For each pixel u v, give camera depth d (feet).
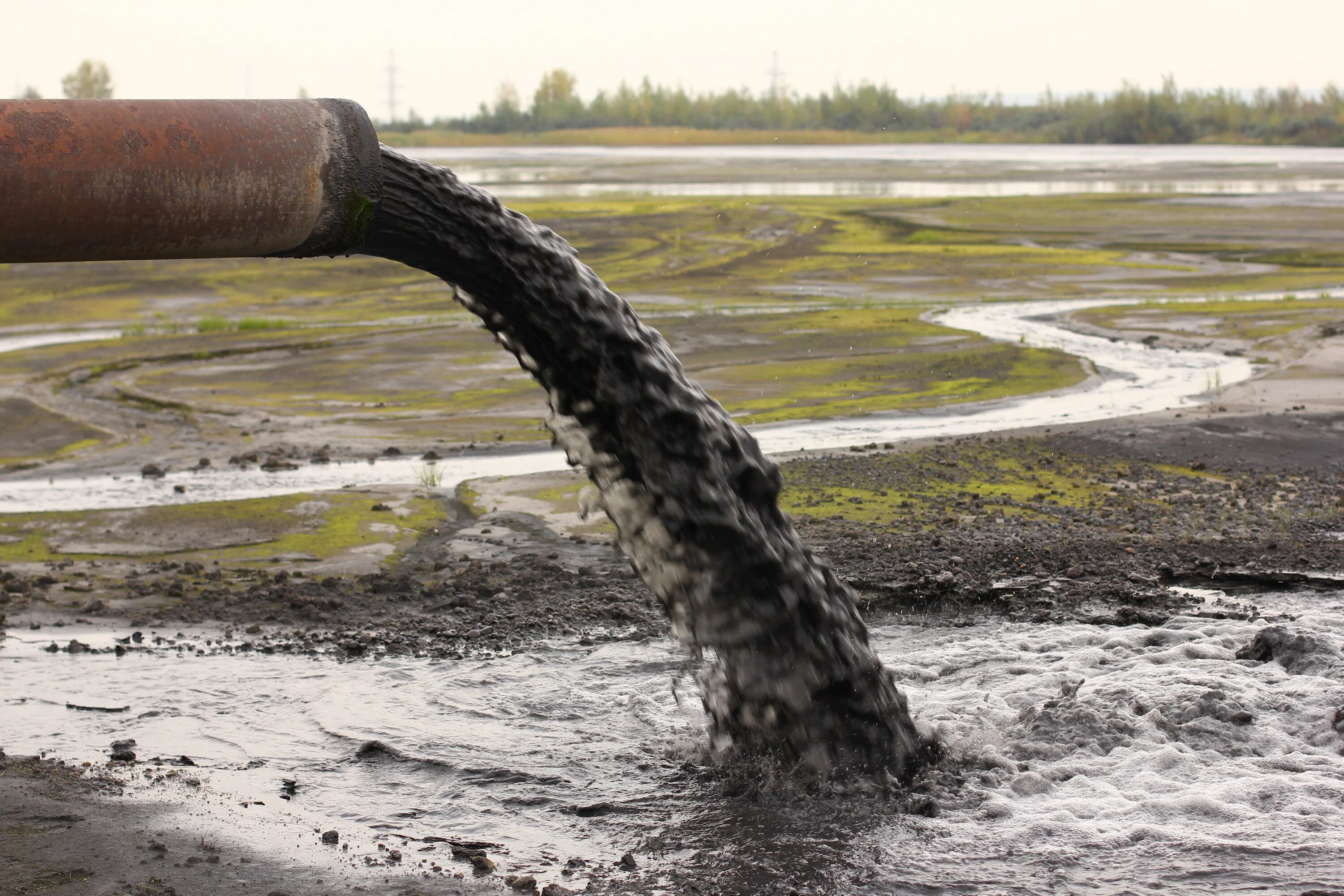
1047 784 16.49
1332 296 75.77
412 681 20.85
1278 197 151.53
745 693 16.94
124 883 14.19
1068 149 330.75
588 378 16.92
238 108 13.38
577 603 24.75
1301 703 18.39
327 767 17.61
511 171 226.58
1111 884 13.91
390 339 65.67
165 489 35.65
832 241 115.14
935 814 15.83
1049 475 34.76
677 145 380.99
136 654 22.21
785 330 66.54
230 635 23.12
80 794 16.65
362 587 26.02
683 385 16.97
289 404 48.91
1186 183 182.80
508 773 17.37
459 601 24.84
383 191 15.39
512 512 31.89
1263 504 31.32
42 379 55.57
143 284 95.35
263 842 15.34
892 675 18.81
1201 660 20.44
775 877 14.37
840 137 400.26
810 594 16.93
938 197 160.15
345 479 36.73
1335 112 369.30
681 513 16.66
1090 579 25.48
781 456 38.04
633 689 20.34
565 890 14.03
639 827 15.75
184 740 18.57
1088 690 19.25
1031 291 83.05
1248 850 14.52
